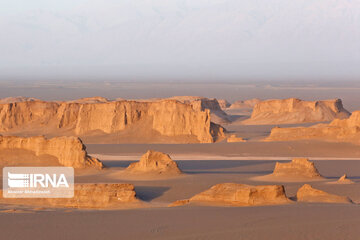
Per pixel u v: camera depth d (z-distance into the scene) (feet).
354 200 234.17
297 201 196.34
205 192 202.90
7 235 141.38
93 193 232.73
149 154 331.16
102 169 350.23
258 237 132.46
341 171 357.41
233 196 195.83
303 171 304.09
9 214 172.65
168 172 319.88
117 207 223.51
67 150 357.00
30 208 211.20
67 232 143.54
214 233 137.08
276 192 192.75
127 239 135.64
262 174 331.77
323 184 276.62
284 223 145.18
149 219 157.58
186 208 179.22
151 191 273.33
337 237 131.44
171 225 148.25
